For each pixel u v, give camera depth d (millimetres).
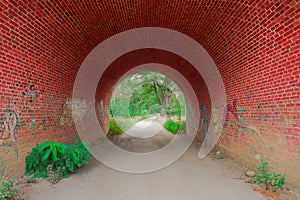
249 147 5672
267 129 4820
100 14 6285
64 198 3893
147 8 6336
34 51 5270
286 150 4184
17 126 4676
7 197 3668
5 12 3980
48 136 6133
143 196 4012
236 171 5562
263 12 4227
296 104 3887
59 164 5145
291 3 3566
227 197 3908
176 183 4742
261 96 5055
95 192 4203
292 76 3967
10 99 4473
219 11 5355
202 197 3936
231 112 6891
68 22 5789
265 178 4363
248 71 5586
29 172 4930
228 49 6227
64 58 6863
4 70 4289
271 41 4383
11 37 4367
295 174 3939
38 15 4773
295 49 3814
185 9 6098
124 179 5059
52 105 6422
